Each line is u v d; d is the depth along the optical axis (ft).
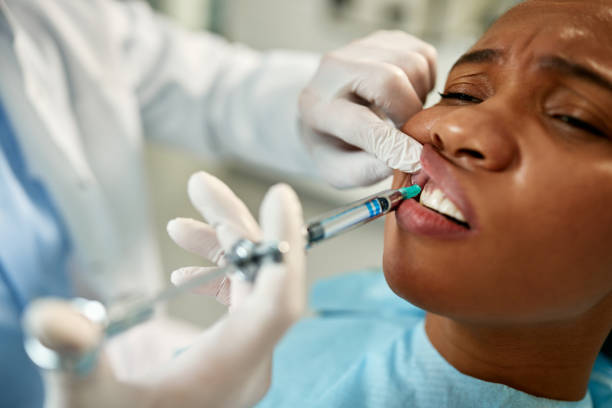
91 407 1.36
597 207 1.61
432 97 5.16
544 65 1.73
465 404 2.01
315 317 3.04
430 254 1.70
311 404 2.28
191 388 1.55
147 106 4.47
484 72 1.92
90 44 3.99
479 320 1.77
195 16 8.29
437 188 1.82
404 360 2.25
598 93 1.67
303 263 1.61
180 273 1.94
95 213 3.70
